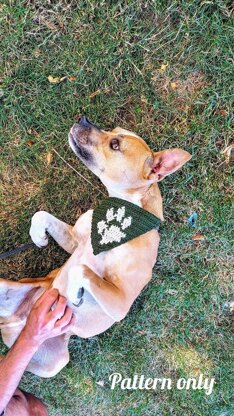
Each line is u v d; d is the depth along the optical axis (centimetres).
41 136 126
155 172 99
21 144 127
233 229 125
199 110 123
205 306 130
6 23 122
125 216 99
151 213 100
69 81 124
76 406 135
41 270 130
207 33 119
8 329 113
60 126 126
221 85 121
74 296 96
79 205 128
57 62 124
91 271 95
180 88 123
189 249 128
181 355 132
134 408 134
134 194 102
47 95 125
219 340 131
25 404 95
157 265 129
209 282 129
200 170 124
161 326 131
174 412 133
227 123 122
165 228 127
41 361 113
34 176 128
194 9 119
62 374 135
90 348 134
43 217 110
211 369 132
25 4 121
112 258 100
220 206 125
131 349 133
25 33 123
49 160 127
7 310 110
